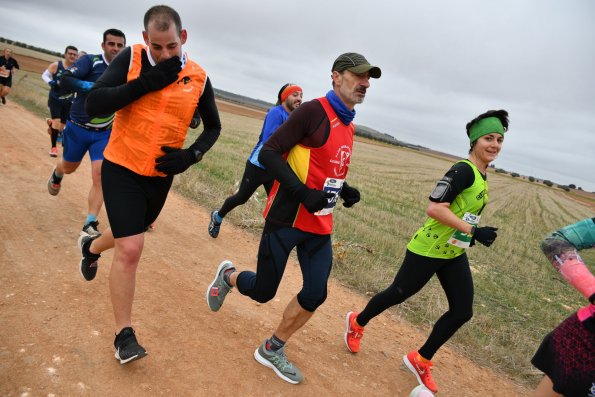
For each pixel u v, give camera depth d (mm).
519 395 3637
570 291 7996
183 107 2648
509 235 14078
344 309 4500
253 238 6129
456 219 2912
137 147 2605
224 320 3570
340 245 6152
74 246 4266
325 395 2947
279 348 3010
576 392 2041
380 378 3355
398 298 3316
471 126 3248
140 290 3699
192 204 7168
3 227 4367
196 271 4457
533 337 5043
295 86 4961
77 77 4203
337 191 2846
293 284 4840
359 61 2645
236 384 2783
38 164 7227
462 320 3166
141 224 2658
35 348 2645
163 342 3021
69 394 2355
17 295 3182
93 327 2990
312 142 2682
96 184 4484
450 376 3666
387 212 12250
